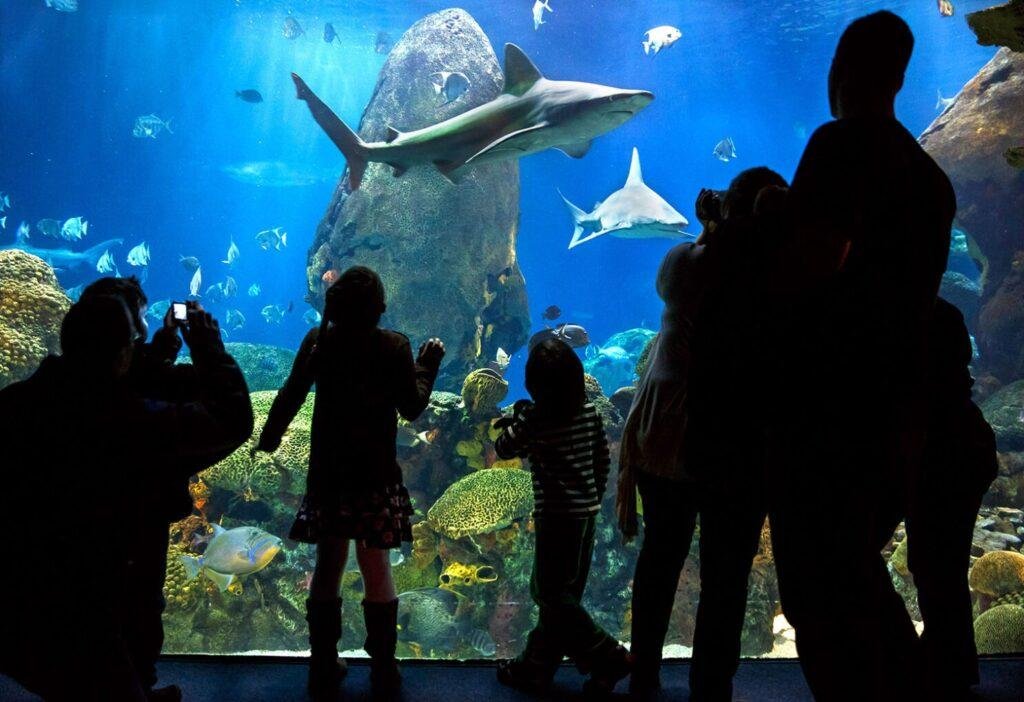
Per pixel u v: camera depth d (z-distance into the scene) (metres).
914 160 1.87
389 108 11.66
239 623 6.77
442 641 6.42
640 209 11.23
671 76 39.56
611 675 2.72
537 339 8.94
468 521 6.33
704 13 29.11
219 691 2.74
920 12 28.14
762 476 2.20
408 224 11.34
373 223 11.39
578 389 2.73
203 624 6.65
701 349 2.10
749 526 2.52
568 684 2.88
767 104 44.34
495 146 7.26
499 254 11.90
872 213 1.79
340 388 2.65
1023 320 9.79
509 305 12.45
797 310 1.87
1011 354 9.99
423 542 6.86
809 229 1.74
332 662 2.76
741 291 2.02
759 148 48.91
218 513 7.18
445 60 11.68
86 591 1.82
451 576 6.56
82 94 47.31
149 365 2.40
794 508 1.85
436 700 2.70
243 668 2.96
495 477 6.57
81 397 1.86
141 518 2.02
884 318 1.81
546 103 7.22
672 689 2.83
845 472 1.81
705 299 2.11
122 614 2.35
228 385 2.07
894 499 1.98
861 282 1.81
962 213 10.20
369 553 2.75
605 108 7.00
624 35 32.75
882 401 1.81
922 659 2.12
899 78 1.95
